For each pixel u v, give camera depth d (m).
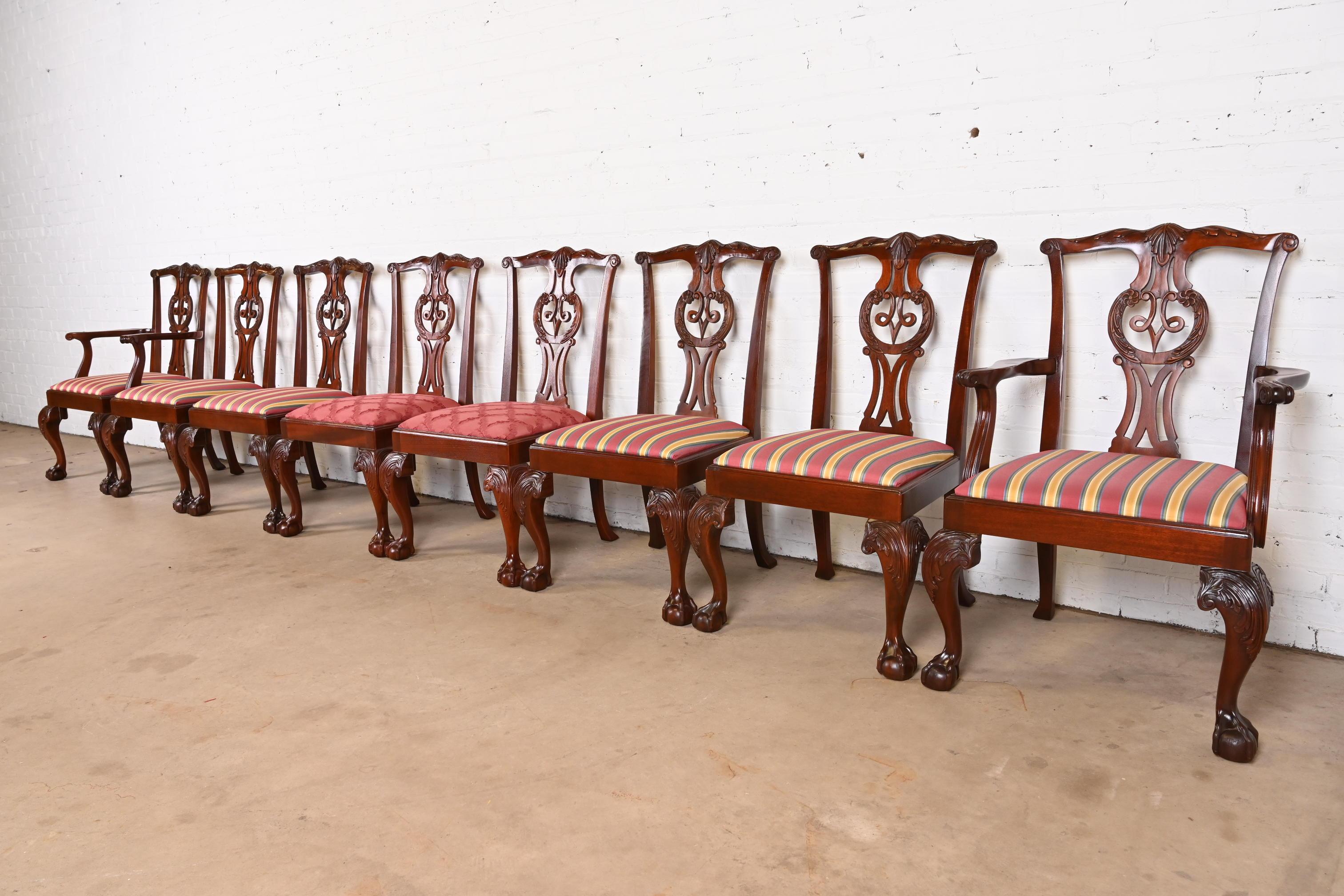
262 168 3.89
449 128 3.29
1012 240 2.30
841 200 2.53
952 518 1.80
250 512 3.42
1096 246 2.09
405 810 1.49
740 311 2.76
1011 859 1.34
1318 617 2.06
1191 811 1.45
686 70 2.73
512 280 3.03
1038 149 2.23
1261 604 1.53
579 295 3.09
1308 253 1.97
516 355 3.05
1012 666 2.00
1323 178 1.93
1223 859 1.33
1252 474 1.56
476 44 3.16
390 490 2.75
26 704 1.88
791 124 2.57
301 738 1.73
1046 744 1.66
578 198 3.02
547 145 3.06
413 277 3.49
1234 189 2.03
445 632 2.23
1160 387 2.03
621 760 1.63
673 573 2.24
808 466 1.98
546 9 2.97
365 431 2.77
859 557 2.66
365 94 3.49
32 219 4.96
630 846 1.39
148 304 4.53
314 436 2.89
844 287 2.57
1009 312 2.33
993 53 2.25
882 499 1.88
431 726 1.76
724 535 2.90
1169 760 1.60
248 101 3.87
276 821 1.46
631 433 2.31
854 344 2.58
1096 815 1.44
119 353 4.71
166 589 2.57
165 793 1.55
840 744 1.67
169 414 3.31
